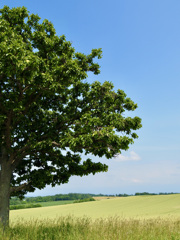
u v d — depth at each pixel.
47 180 15.02
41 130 15.23
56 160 15.63
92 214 35.84
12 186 16.00
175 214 29.91
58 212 45.19
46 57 14.76
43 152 15.28
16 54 10.41
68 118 15.33
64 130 16.05
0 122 12.92
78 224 14.37
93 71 15.64
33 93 14.11
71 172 15.67
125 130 13.82
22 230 12.41
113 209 44.22
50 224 14.75
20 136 14.98
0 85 13.54
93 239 10.84
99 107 14.99
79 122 14.61
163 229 13.59
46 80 12.23
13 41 11.04
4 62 10.35
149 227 14.15
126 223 15.72
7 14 14.81
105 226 14.05
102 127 12.77
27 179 15.12
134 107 15.14
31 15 15.11
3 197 13.83
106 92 14.69
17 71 11.08
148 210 38.25
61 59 13.55
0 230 11.63
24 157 15.27
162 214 30.34
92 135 12.30
